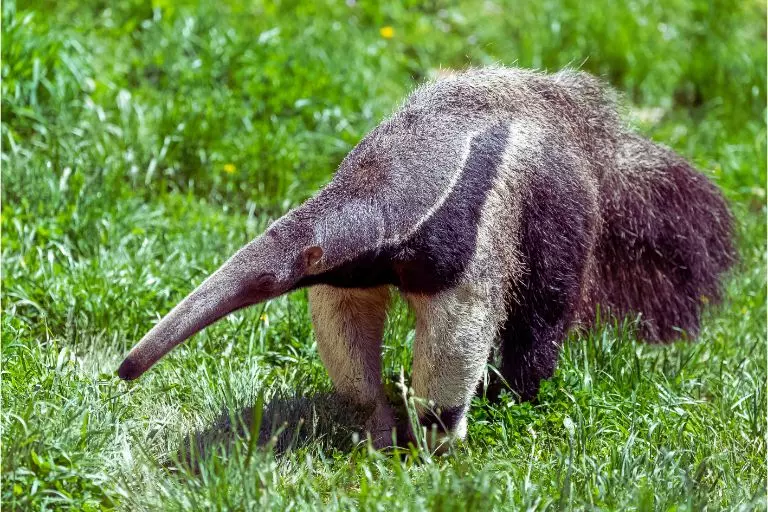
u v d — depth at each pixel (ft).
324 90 56.80
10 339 34.96
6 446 27.25
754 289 47.44
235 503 26.17
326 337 32.83
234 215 48.37
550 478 29.27
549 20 71.77
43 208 43.45
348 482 28.89
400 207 30.30
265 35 58.85
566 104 36.09
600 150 37.65
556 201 33.91
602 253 39.34
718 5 75.82
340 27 64.49
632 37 71.97
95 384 32.17
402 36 67.46
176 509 26.18
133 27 59.62
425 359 31.37
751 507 27.68
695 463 31.17
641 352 39.78
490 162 31.71
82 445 28.35
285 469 29.71
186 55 57.98
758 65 70.03
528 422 33.63
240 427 31.73
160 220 45.06
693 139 62.13
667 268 40.86
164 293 39.04
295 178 51.16
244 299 29.12
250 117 53.72
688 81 71.46
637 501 27.07
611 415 33.63
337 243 30.07
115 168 47.75
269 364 37.01
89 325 37.68
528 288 34.24
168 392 33.76
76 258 42.47
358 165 31.27
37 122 49.42
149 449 30.14
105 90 52.60
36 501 26.25
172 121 50.96
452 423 31.96
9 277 38.93
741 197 56.95
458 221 30.53
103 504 27.50
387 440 33.06
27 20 51.44
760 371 39.14
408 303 33.94
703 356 40.70
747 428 34.19
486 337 31.60
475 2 72.79
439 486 25.95
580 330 39.01
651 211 39.96
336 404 33.55
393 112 34.09
